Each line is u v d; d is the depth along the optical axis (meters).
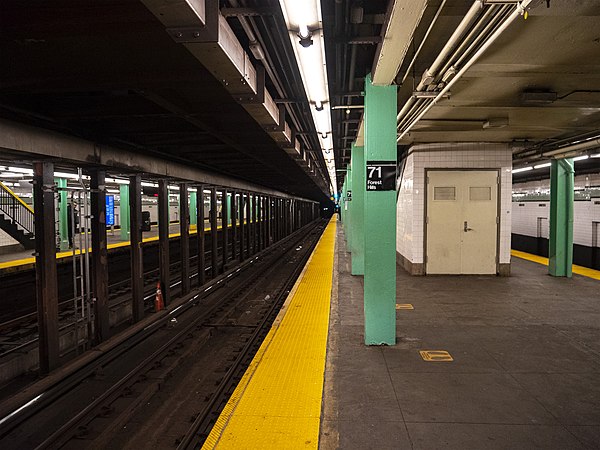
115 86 3.81
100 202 6.40
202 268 10.58
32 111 4.58
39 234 5.14
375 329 4.80
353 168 9.89
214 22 2.56
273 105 5.22
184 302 8.80
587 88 5.23
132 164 6.83
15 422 4.05
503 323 5.62
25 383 5.34
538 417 3.14
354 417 3.18
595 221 10.73
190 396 4.87
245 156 9.27
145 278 12.44
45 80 3.61
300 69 3.74
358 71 5.14
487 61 4.31
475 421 3.09
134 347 6.33
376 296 4.79
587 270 10.30
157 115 5.00
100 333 6.31
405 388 3.66
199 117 5.44
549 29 3.53
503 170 9.16
